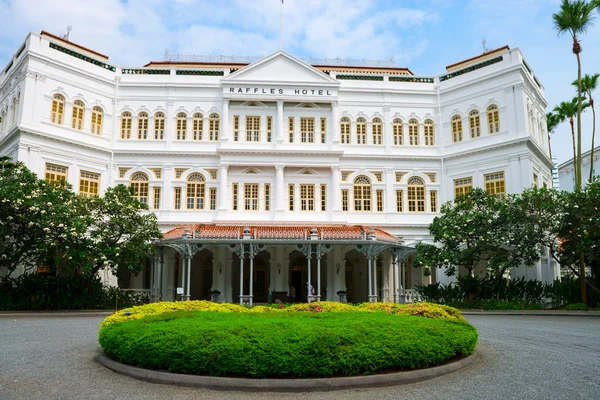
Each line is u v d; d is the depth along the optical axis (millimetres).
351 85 37719
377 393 9148
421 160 37000
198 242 28062
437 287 30953
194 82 36531
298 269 37688
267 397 8883
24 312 24516
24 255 27734
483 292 29734
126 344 10609
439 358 10656
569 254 27953
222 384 9328
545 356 12633
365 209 36344
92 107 34688
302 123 36750
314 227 30703
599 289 27797
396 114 37750
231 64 41000
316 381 9328
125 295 28875
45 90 32125
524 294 29328
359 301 36469
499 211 28562
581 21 30578
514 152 33188
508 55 34562
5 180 24766
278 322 11125
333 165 35625
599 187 26547
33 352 12922
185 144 35906
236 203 35219
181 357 9781
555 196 27500
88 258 25141
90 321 21172
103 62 35719
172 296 34594
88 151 33781
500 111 34562
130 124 36062
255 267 37375
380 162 36781
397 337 10406
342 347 9672
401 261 31078
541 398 8781
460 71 37312
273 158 35312
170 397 8820
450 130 37188
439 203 36594
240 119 36281
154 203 34969
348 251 37156
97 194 31109
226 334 9961
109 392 9094
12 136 31531
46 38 32719
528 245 27422
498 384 9750
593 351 13391
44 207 24391
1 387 9359
